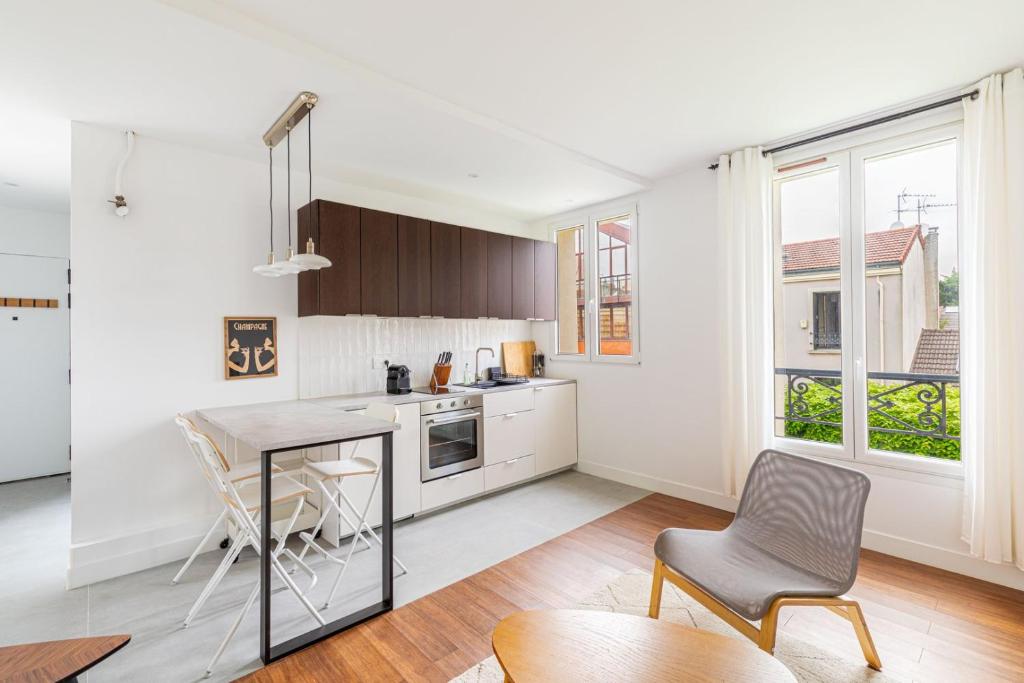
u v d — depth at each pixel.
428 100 2.54
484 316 4.14
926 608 2.28
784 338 3.35
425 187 3.93
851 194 3.01
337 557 2.89
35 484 4.48
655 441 4.02
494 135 2.92
